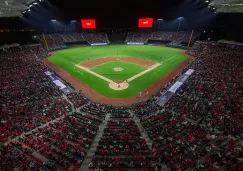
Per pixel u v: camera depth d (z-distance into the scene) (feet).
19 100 116.98
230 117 89.15
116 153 72.28
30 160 68.33
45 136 82.99
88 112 107.65
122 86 155.63
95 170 63.98
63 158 70.79
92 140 81.10
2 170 63.67
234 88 118.52
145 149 74.38
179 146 73.26
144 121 96.17
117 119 101.71
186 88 132.16
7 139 81.35
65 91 139.95
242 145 72.28
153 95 137.18
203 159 67.56
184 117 96.12
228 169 61.26
